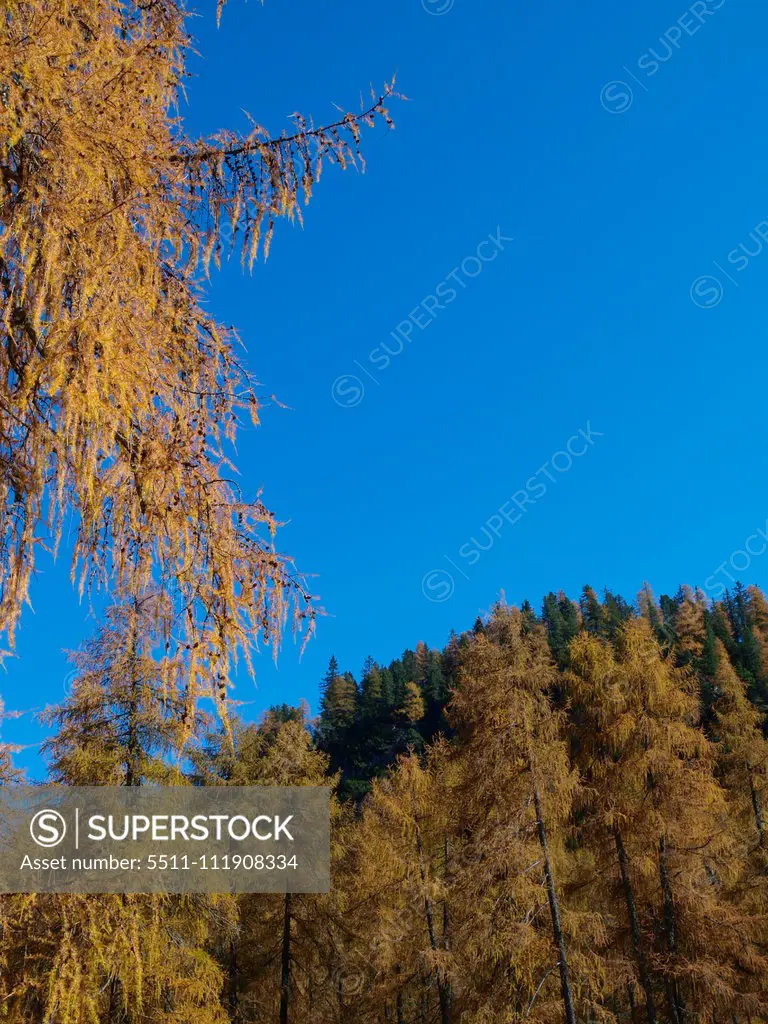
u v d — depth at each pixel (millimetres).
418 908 20297
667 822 15906
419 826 21312
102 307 3215
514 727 14797
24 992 6262
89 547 3414
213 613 3463
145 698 10367
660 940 16047
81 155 3141
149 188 3564
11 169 3197
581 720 18281
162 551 3484
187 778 11617
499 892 14094
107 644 10398
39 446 3168
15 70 2986
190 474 3492
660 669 17703
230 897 13500
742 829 22609
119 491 3447
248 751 18656
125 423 3336
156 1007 9922
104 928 7434
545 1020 12945
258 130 4199
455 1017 16359
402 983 20203
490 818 14789
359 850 22031
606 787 16984
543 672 15438
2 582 3100
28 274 3129
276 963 19016
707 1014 15023
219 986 11328
